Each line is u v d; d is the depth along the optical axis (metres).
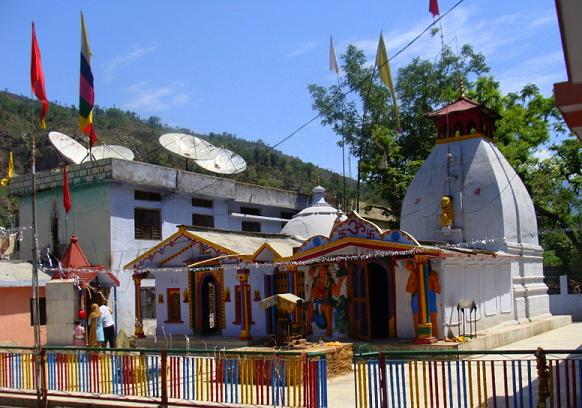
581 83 6.45
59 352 12.80
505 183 24.95
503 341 20.16
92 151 32.78
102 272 23.27
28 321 23.33
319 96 37.69
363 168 35.59
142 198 30.05
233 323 22.11
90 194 29.03
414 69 36.25
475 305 19.45
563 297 32.38
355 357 9.38
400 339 18.84
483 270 21.69
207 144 35.06
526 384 13.16
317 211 28.66
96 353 12.41
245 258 21.02
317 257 19.31
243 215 35.66
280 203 38.97
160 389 12.24
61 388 12.73
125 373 12.04
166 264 23.55
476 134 25.41
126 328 28.44
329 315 19.92
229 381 11.01
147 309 29.81
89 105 16.92
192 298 22.95
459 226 24.50
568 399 8.07
